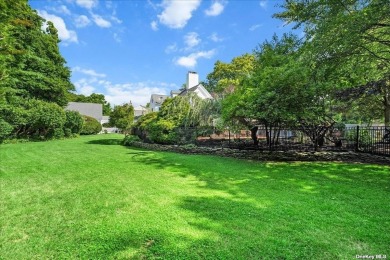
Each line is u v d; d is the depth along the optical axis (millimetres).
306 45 7062
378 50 8008
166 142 13047
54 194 4867
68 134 24281
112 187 5379
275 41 9828
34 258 2598
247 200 4375
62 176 6512
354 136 10008
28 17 21281
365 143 9289
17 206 4168
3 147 14141
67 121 23766
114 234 3086
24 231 3211
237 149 10344
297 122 9211
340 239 2885
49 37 24969
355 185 5348
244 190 5047
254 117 8750
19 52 13602
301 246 2730
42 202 4379
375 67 9336
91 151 12438
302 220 3436
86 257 2596
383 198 4402
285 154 9133
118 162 8812
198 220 3488
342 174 6500
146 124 15148
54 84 23031
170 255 2598
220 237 2965
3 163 8609
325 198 4441
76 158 9852
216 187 5316
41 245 2852
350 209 3854
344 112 13344
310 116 8516
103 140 20938
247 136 13594
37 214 3801
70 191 5078
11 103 17688
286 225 3277
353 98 10828
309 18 7102
